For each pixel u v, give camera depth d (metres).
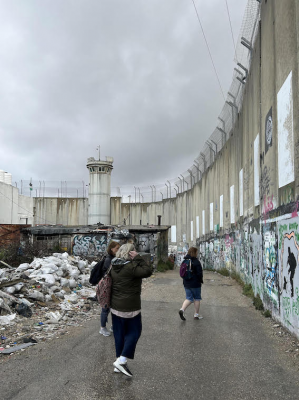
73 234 21.27
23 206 49.50
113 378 4.42
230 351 5.50
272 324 7.23
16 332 6.39
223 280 16.38
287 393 4.02
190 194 37.53
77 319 7.65
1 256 17.80
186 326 7.09
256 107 10.87
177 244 43.09
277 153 7.61
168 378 4.45
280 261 7.11
